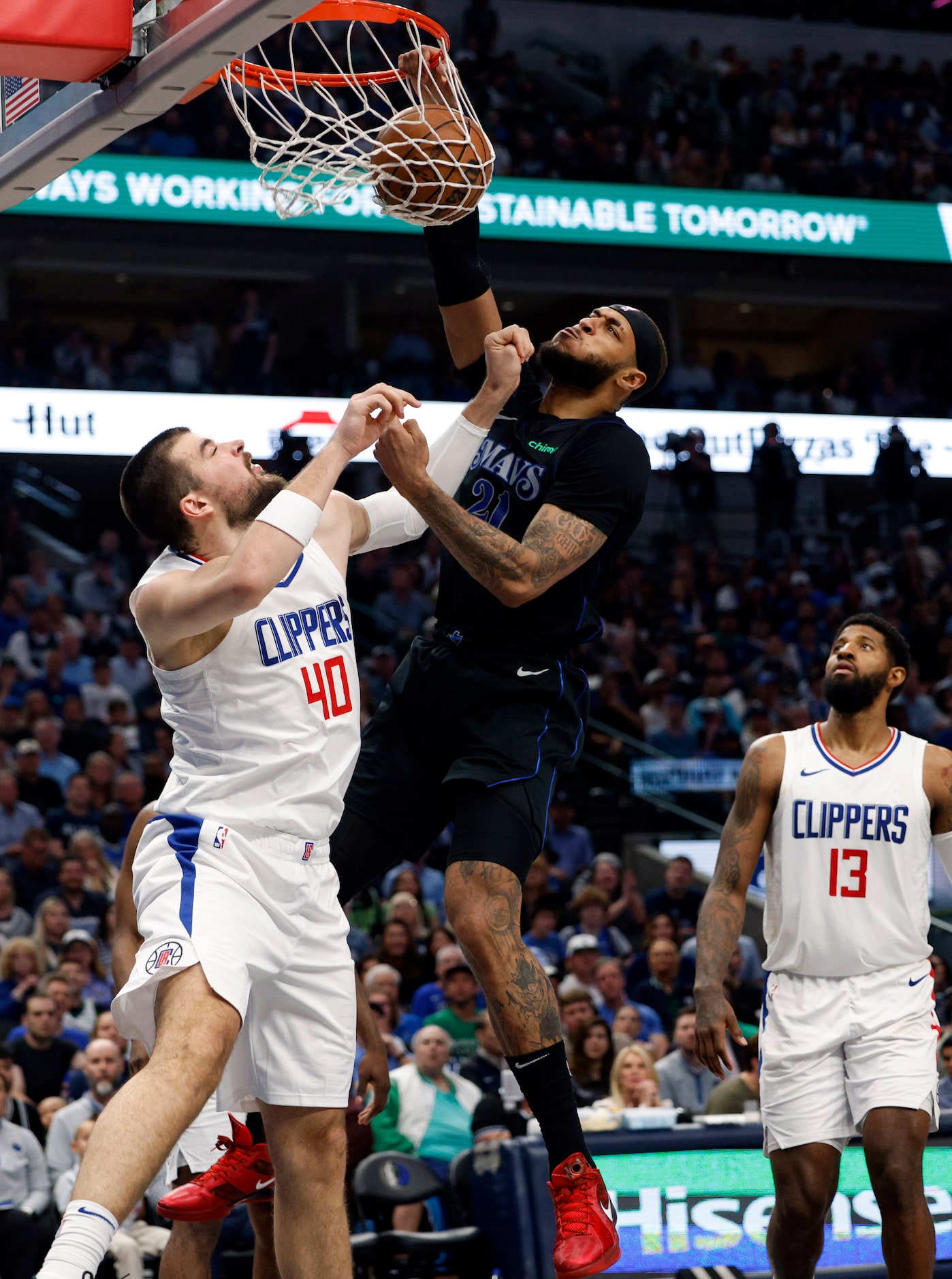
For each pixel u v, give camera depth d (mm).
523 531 3873
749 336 29719
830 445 24969
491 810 3717
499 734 3811
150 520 3383
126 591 19453
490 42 24859
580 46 25766
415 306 27453
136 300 26453
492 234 21938
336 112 3463
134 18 3330
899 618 22422
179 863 3191
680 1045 8875
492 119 23172
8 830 13148
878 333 29375
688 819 16812
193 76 3234
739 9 26797
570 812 15852
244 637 3271
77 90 3568
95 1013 9883
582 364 3844
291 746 3293
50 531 20906
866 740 4602
